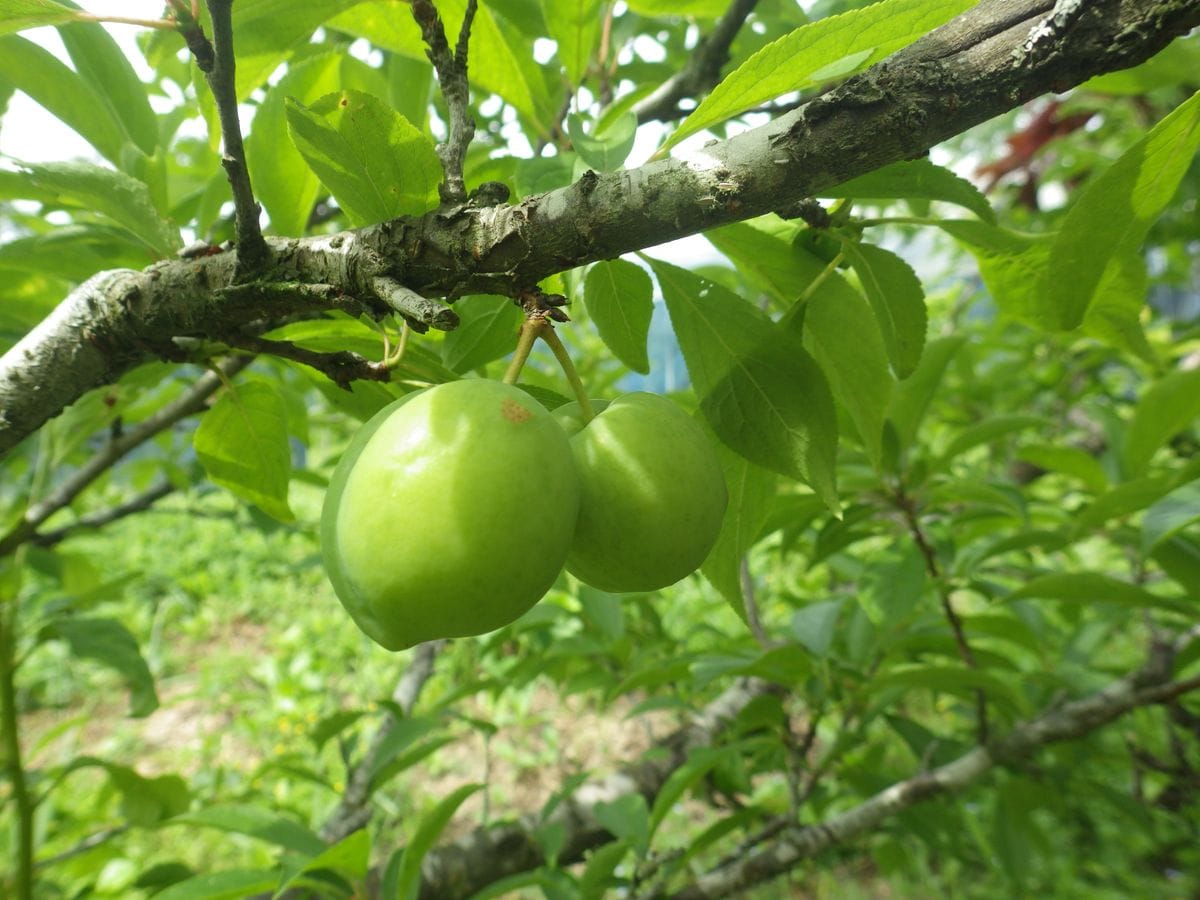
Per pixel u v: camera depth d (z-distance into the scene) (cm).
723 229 17
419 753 27
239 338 15
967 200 15
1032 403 56
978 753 28
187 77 32
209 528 111
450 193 13
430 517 11
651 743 35
